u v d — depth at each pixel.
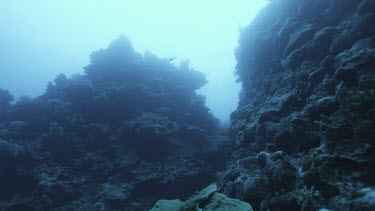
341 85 7.05
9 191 13.47
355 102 6.02
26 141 15.71
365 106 5.73
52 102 17.45
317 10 12.48
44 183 13.28
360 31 8.32
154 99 18.67
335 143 5.81
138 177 14.52
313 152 6.22
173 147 16.75
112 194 13.46
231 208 5.54
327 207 4.89
